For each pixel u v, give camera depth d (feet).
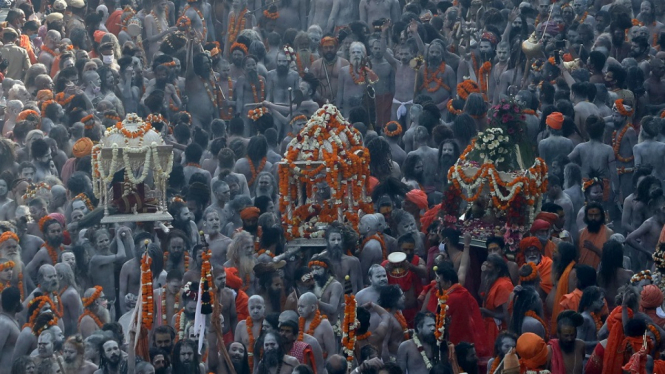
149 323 131.75
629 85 207.82
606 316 141.90
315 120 165.17
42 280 145.18
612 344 129.90
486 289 147.74
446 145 182.60
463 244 157.99
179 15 260.62
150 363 130.00
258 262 153.48
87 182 174.19
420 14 258.78
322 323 140.05
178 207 163.53
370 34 239.50
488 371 131.95
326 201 165.37
